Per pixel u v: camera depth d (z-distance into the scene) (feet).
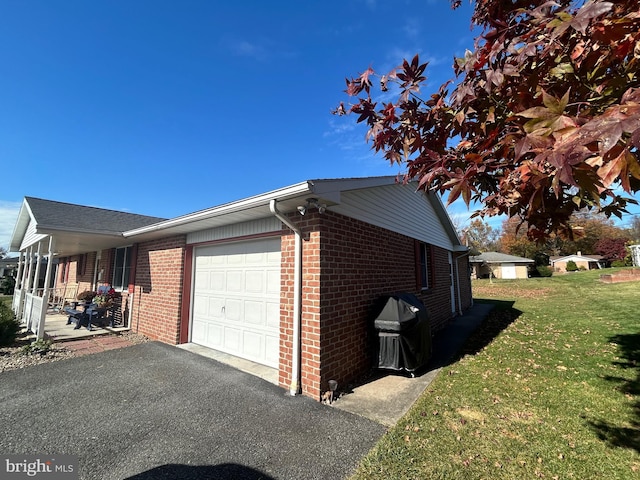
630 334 21.79
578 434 9.69
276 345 16.14
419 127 6.82
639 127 2.71
